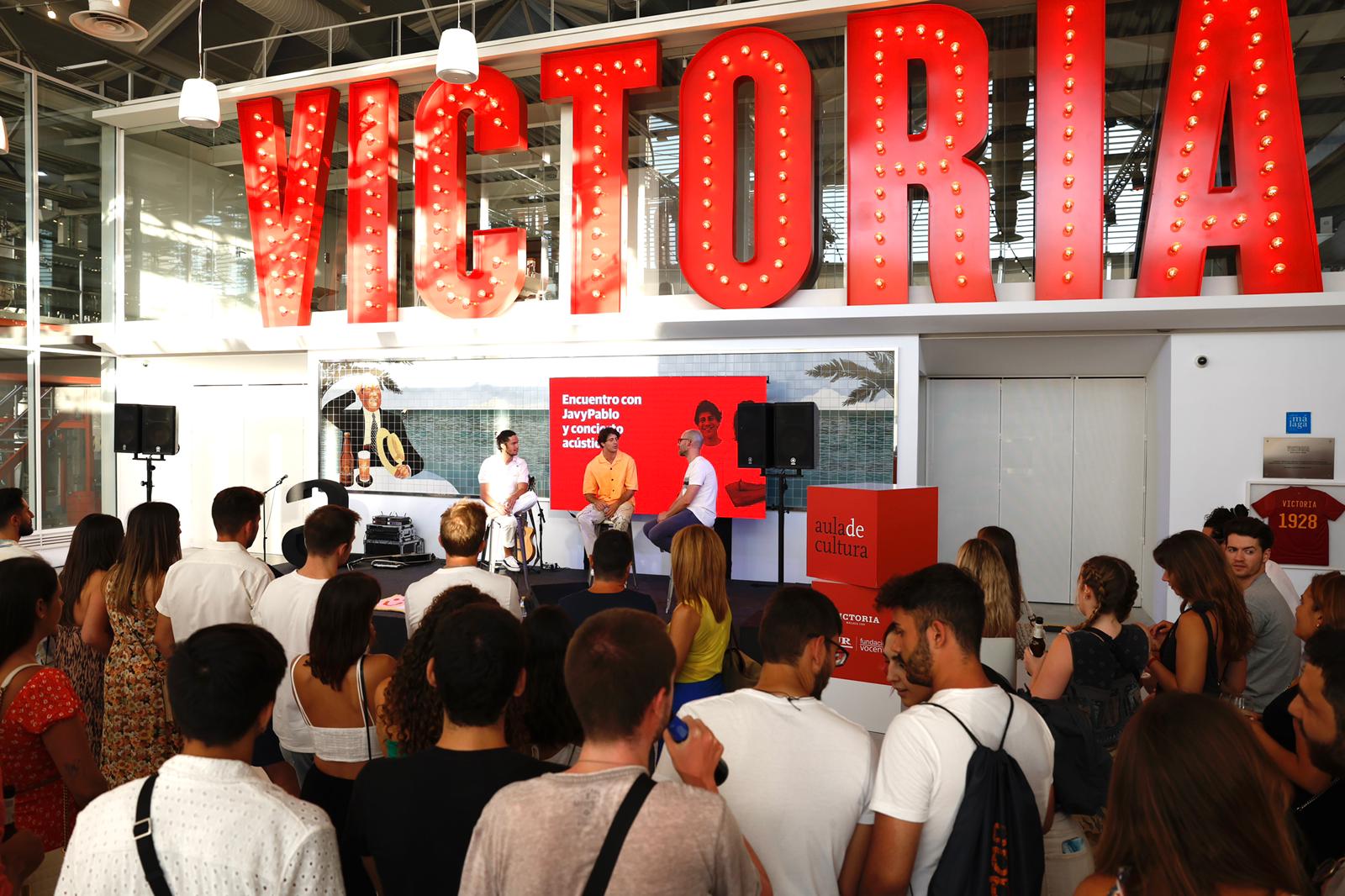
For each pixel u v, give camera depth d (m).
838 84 8.13
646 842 1.30
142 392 11.37
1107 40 7.54
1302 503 7.17
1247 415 7.34
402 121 9.79
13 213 10.07
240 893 1.44
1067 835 2.12
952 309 7.36
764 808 1.76
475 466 9.49
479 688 1.69
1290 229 6.72
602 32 8.38
